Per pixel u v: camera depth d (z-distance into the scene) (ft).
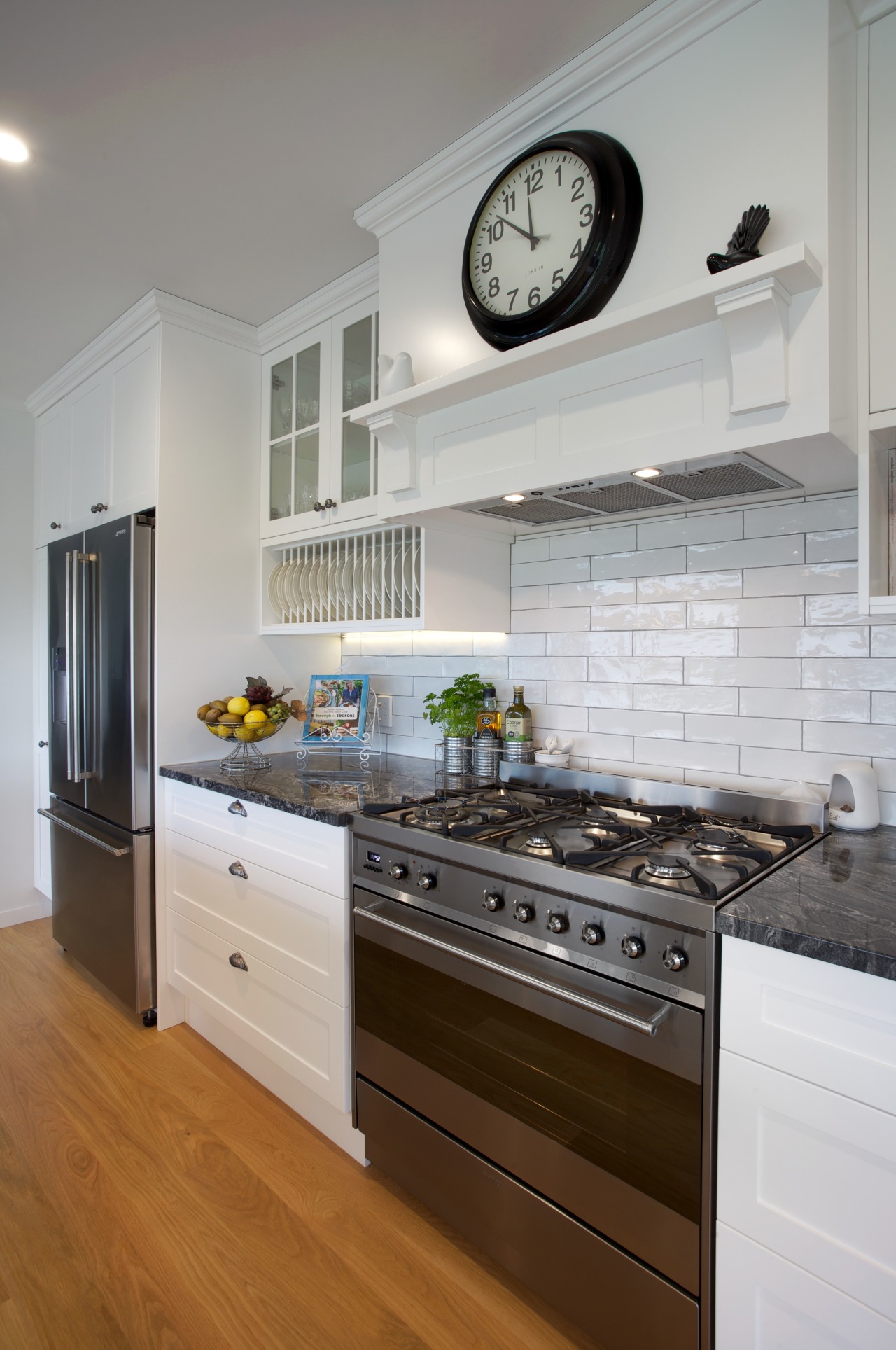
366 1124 5.68
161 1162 5.92
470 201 5.59
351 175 5.91
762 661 5.57
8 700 11.06
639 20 4.35
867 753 5.08
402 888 5.25
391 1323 4.53
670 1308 3.79
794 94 3.84
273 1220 5.34
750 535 5.61
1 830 11.03
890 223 3.96
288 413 8.48
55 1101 6.73
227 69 4.83
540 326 4.89
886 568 4.29
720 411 4.06
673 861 4.14
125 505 8.64
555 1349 4.36
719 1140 3.57
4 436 10.98
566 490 5.10
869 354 4.02
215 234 6.75
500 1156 4.65
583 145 4.63
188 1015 8.17
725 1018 3.51
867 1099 3.06
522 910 4.37
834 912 3.45
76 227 6.64
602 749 6.57
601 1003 3.95
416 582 7.00
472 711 7.30
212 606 8.45
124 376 8.66
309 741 8.05
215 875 7.25
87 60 4.74
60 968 9.59
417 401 5.55
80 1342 4.40
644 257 4.46
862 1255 3.10
